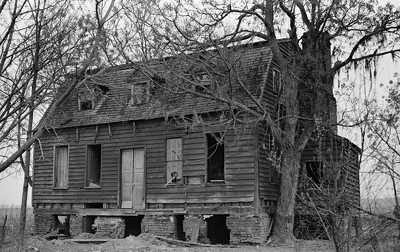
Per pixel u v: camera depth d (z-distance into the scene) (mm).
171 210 23438
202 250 18859
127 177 25250
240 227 21625
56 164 27375
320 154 7152
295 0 20812
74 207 26375
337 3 20719
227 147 22453
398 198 7242
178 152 23938
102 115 26172
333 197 6754
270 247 20266
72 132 26969
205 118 22969
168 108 23016
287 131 21641
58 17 6020
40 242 18672
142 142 24859
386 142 7273
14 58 5633
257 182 21594
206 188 22703
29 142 5406
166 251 18188
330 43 22703
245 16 21391
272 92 23516
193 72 20078
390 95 8094
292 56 22141
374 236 7277
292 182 21344
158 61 19375
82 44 5902
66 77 5785
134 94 25500
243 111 21172
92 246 19453
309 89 22000
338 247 6734
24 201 14117
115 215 25000
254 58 23969
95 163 26984
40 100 5602
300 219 20062
